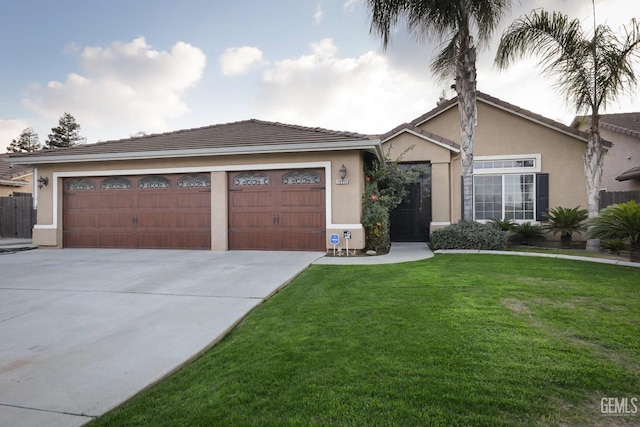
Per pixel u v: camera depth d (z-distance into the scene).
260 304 5.63
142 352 3.86
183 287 6.62
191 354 3.81
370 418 2.52
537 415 2.52
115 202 12.02
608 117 19.48
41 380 3.27
